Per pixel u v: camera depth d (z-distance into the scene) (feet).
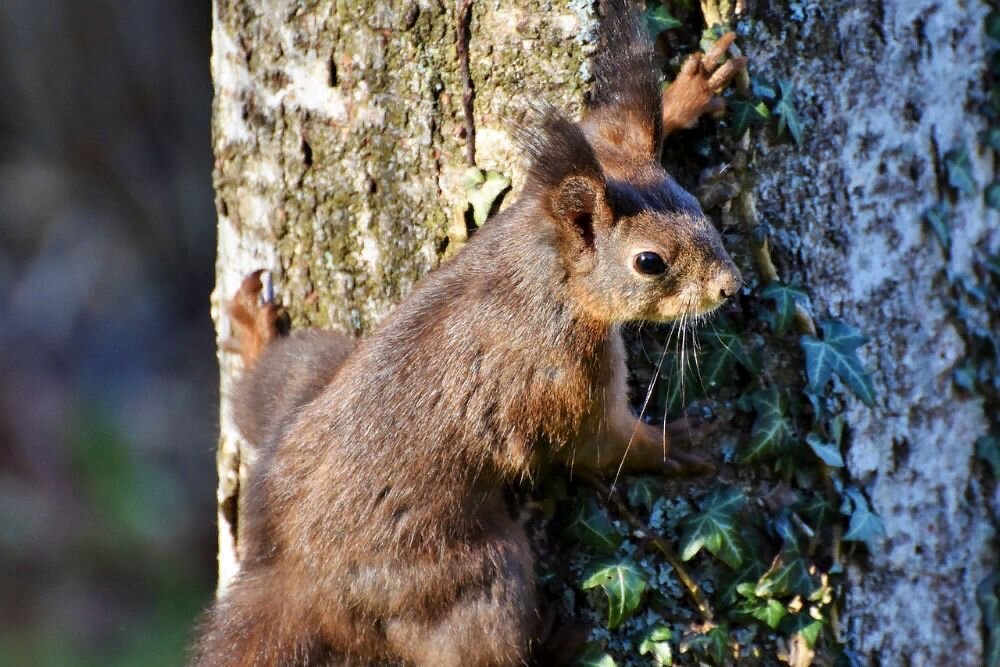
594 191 24.35
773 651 26.27
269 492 27.07
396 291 26.99
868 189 27.61
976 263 30.71
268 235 28.43
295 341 28.02
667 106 25.49
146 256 73.31
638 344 26.40
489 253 25.49
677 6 25.72
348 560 25.82
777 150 26.27
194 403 68.74
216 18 28.94
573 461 25.75
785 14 26.09
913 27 28.12
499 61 25.43
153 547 61.98
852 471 27.40
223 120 29.07
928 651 29.40
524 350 25.07
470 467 25.41
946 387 29.63
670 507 26.02
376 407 25.77
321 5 26.76
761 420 26.04
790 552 26.09
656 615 25.94
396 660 25.99
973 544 30.37
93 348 69.97
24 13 72.13
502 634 25.23
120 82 73.26
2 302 70.08
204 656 27.32
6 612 59.26
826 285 27.07
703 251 24.23
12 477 63.87
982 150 30.81
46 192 72.49
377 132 26.55
